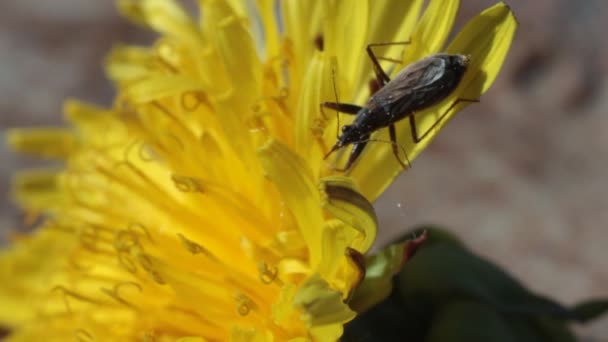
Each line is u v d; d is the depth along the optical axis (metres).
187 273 0.09
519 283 0.10
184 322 0.09
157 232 0.09
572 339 0.10
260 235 0.09
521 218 0.13
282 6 0.09
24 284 0.11
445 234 0.10
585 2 0.14
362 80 0.09
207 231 0.09
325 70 0.08
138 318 0.09
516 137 0.14
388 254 0.08
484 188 0.14
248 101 0.09
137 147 0.10
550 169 0.14
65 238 0.10
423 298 0.09
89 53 0.17
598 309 0.09
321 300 0.08
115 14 0.17
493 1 0.14
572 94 0.14
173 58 0.10
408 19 0.09
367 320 0.09
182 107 0.09
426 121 0.08
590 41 0.14
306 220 0.08
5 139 0.16
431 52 0.08
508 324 0.09
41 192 0.11
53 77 0.17
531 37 0.14
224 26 0.09
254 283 0.09
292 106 0.09
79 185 0.10
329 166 0.09
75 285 0.10
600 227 0.13
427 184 0.14
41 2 0.18
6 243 0.15
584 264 0.13
